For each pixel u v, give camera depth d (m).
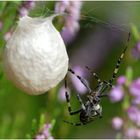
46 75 0.27
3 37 0.36
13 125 0.46
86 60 0.57
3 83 0.43
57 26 0.37
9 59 0.27
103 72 0.57
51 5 0.37
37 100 0.50
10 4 0.37
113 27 0.32
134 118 0.41
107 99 0.53
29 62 0.27
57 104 0.45
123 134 0.42
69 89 0.45
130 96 0.42
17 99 0.49
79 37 0.56
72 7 0.37
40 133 0.36
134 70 0.48
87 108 0.31
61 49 0.27
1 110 0.49
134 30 0.43
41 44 0.27
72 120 0.46
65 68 0.28
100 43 0.57
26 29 0.27
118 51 0.57
